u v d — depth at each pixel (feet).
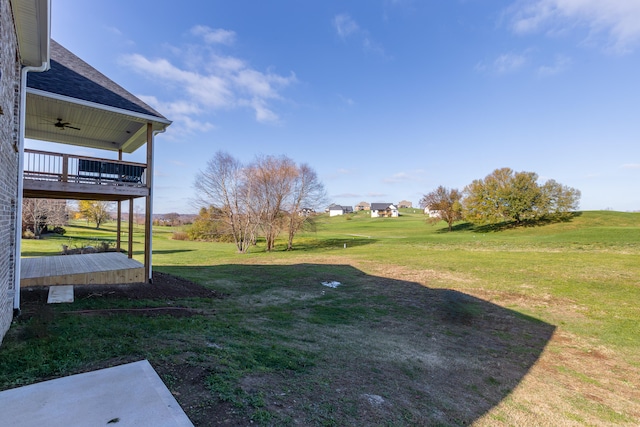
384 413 9.96
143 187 24.57
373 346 17.20
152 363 10.46
